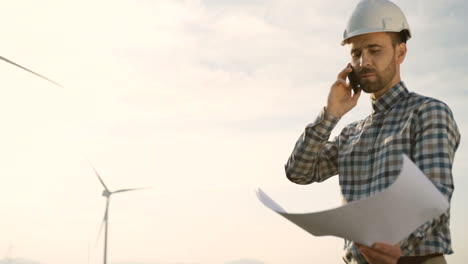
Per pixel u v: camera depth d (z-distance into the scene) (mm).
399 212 1754
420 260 2098
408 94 2383
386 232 1805
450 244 2125
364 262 2281
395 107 2367
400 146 2240
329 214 1802
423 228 1986
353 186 2418
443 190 1994
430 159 2080
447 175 2037
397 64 2418
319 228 1902
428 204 1744
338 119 2562
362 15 2400
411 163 1695
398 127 2307
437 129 2121
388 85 2404
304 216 1853
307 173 2674
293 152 2678
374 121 2424
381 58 2363
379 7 2383
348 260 2373
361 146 2432
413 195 1721
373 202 1730
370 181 2348
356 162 2428
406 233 1797
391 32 2383
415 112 2240
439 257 2115
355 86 2557
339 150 2572
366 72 2383
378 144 2352
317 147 2602
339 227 1840
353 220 1792
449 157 2082
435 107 2176
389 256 1806
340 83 2551
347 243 2412
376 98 2471
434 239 2090
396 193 1707
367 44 2383
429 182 1711
